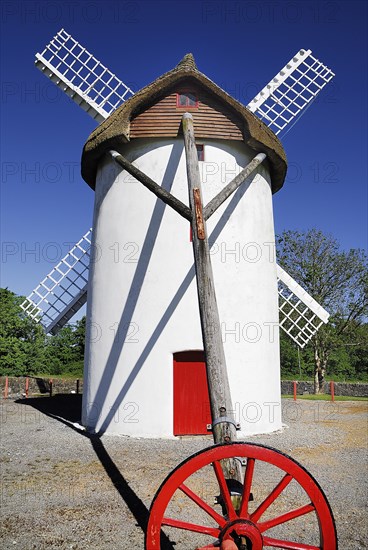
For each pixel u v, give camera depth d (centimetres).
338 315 2906
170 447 831
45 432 990
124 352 978
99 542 438
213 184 1011
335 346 2869
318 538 452
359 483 639
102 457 762
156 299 975
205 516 508
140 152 1043
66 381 2155
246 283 1012
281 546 345
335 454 816
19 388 2014
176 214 999
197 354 970
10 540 441
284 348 3878
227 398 501
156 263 990
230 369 956
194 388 955
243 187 1055
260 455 341
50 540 441
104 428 971
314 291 2923
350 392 2639
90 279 1139
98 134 1062
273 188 1246
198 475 672
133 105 1006
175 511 522
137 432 933
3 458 763
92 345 1059
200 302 572
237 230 1024
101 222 1102
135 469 689
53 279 1491
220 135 1014
